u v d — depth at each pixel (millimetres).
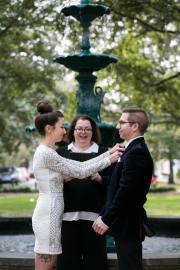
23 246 4559
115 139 4266
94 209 3057
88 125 3246
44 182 2668
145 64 12258
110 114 14508
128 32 10711
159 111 15125
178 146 25344
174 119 19062
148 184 2635
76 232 3012
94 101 4473
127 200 2447
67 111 13812
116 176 2645
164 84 12352
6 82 13711
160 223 5438
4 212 9945
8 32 10391
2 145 26047
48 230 2602
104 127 4027
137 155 2516
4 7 9367
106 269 2984
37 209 2660
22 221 5539
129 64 11852
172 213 9930
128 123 2729
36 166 2691
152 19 9852
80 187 3072
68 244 2973
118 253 2588
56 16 8922
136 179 2467
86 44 4711
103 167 2752
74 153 3062
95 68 4457
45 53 11430
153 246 4574
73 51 9734
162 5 8945
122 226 2559
